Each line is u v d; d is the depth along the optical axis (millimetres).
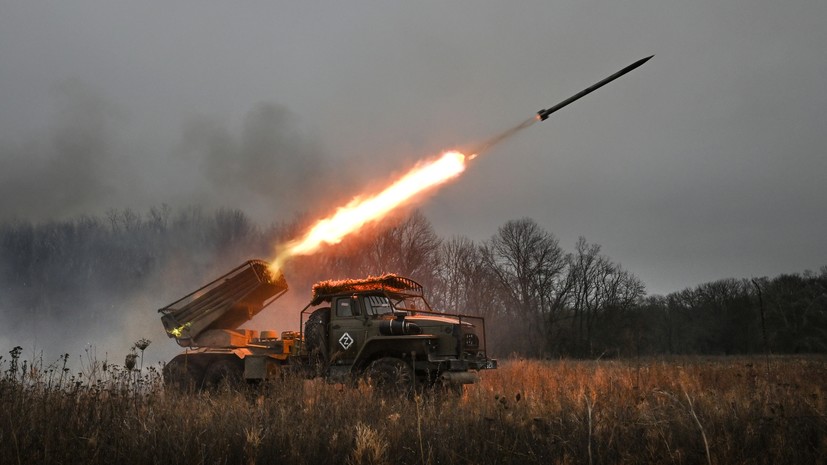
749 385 12484
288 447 6398
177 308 15703
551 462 6301
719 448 6488
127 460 6004
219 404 8875
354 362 13398
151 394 8539
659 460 6297
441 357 13492
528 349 61000
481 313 61188
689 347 78250
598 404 9578
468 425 7293
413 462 6121
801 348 67000
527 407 8992
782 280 72375
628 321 63344
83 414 7145
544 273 62219
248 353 14695
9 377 8031
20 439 6145
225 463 6016
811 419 7996
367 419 7980
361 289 14680
